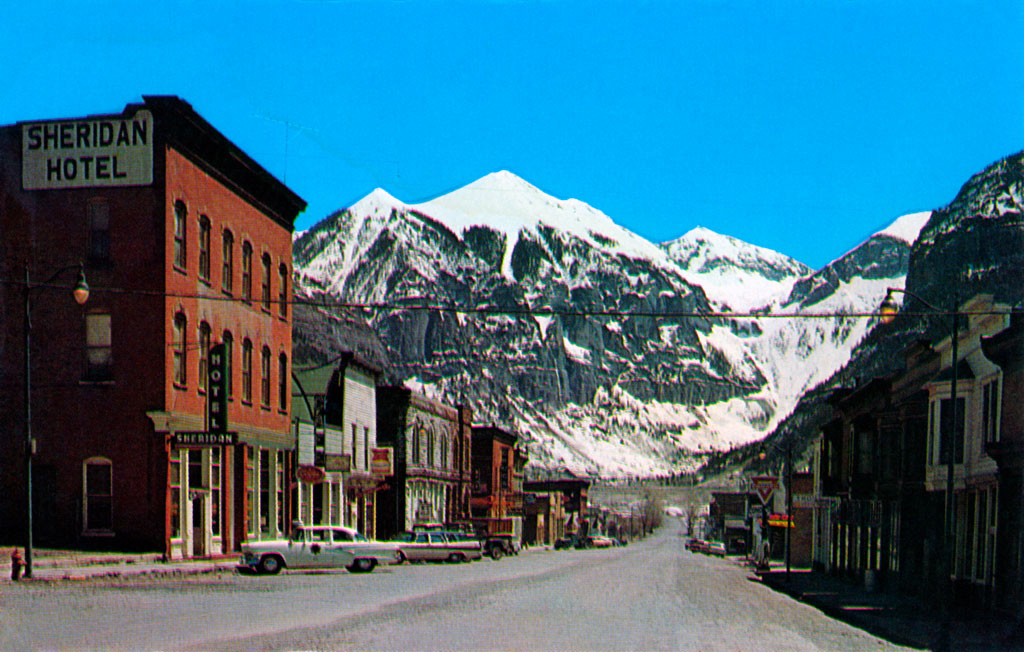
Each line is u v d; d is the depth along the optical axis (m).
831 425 58.88
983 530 32.59
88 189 36.47
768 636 21.33
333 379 61.91
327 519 56.66
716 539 160.38
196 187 39.12
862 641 21.97
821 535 62.88
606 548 145.50
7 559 31.47
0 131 36.69
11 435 36.09
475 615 22.44
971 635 24.64
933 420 35.72
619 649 17.28
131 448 36.03
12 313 36.34
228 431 37.44
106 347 36.31
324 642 16.72
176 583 28.56
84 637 16.56
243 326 44.06
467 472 93.00
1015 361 28.36
